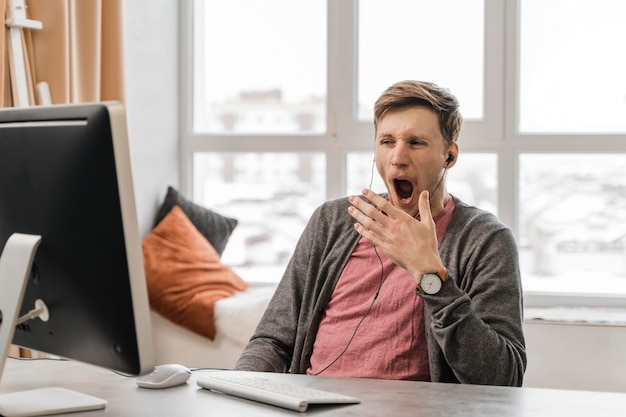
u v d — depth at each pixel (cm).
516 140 349
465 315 179
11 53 273
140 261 127
